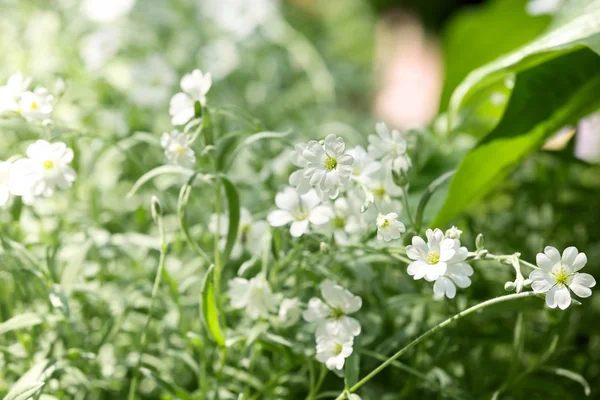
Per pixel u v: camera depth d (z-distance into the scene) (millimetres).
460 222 682
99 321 662
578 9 661
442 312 653
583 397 667
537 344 662
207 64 999
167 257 697
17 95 580
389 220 544
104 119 782
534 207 743
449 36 897
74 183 693
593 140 773
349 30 1824
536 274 527
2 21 895
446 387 613
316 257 603
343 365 581
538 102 679
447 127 694
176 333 648
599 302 707
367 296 645
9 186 562
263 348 636
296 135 897
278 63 1159
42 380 574
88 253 656
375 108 1523
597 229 725
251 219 629
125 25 980
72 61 851
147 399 653
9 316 626
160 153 760
